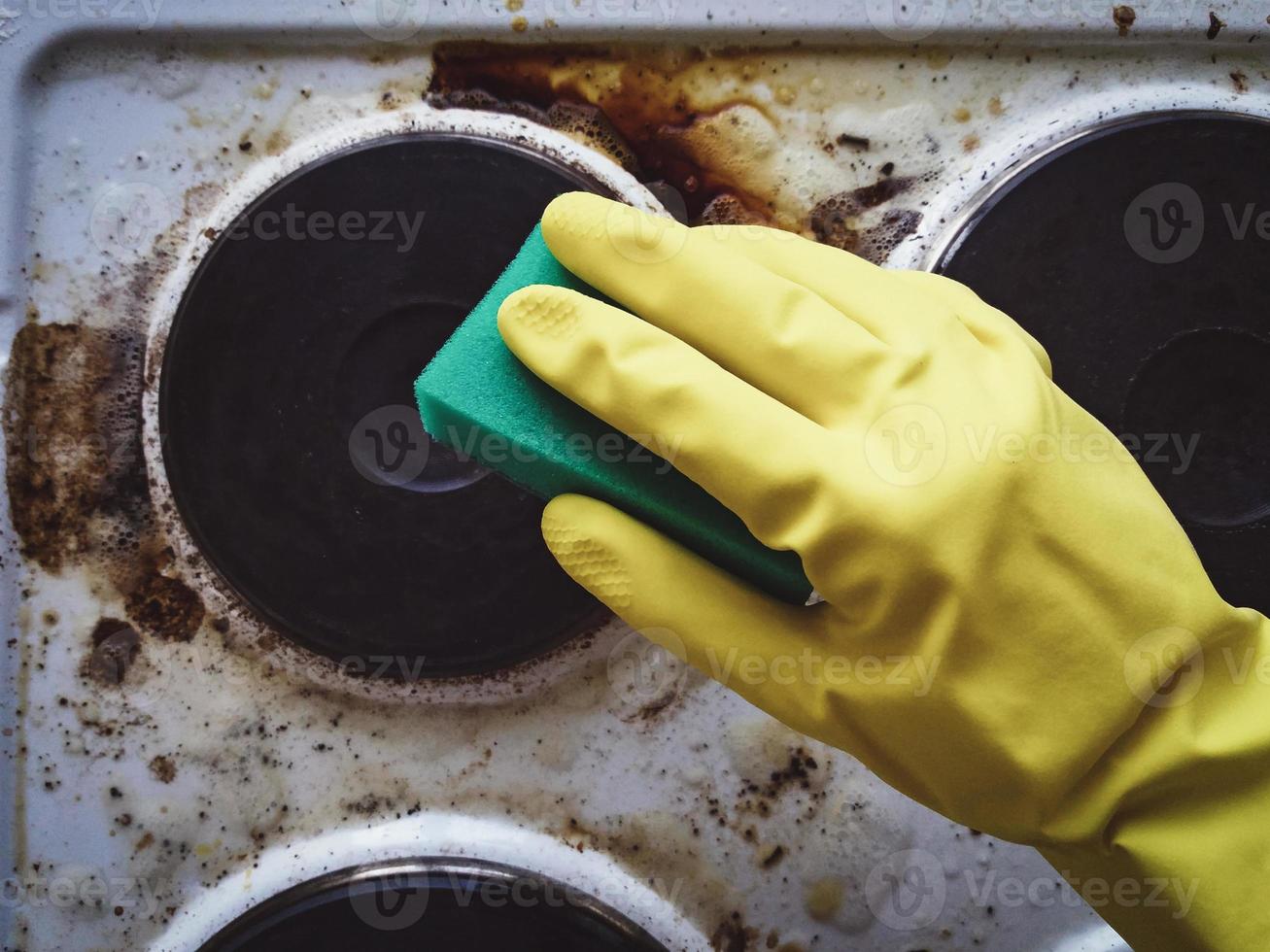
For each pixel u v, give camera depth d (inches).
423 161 29.4
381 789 31.1
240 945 29.0
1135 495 23.2
